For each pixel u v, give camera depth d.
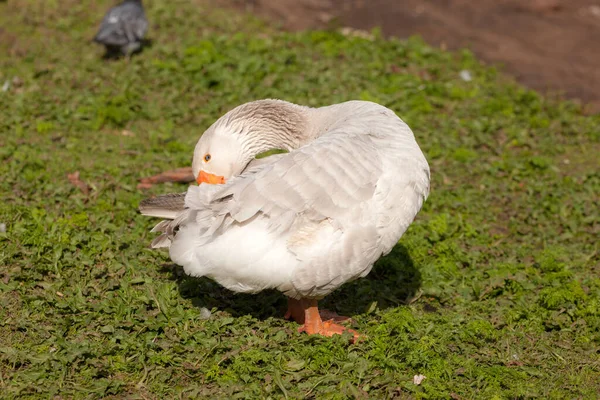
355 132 6.67
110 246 7.88
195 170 7.21
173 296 7.16
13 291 7.10
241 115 7.12
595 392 6.36
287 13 16.39
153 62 12.83
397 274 7.97
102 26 13.16
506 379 6.37
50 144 10.33
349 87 12.48
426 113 12.12
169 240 6.75
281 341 6.59
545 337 7.15
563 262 8.37
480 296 7.72
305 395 5.99
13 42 13.66
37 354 6.23
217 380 6.15
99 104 11.41
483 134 11.60
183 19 15.13
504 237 9.01
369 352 6.49
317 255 6.17
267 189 6.17
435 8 17.27
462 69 14.04
